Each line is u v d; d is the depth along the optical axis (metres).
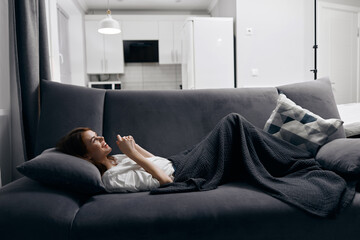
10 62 1.95
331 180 1.14
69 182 1.12
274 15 4.53
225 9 5.17
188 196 1.07
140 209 0.98
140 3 6.09
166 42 6.29
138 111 1.74
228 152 1.34
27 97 1.85
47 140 1.57
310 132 1.49
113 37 6.14
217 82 4.57
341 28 4.00
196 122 1.75
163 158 1.53
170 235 0.94
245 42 4.50
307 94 1.81
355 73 3.96
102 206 1.02
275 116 1.62
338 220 0.98
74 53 5.65
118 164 1.42
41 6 2.12
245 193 1.10
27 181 1.19
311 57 4.39
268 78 4.56
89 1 5.88
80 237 0.92
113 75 6.59
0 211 0.94
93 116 1.66
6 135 1.86
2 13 1.82
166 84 6.73
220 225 0.96
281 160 1.33
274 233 0.98
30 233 0.92
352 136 1.68
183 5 6.30
